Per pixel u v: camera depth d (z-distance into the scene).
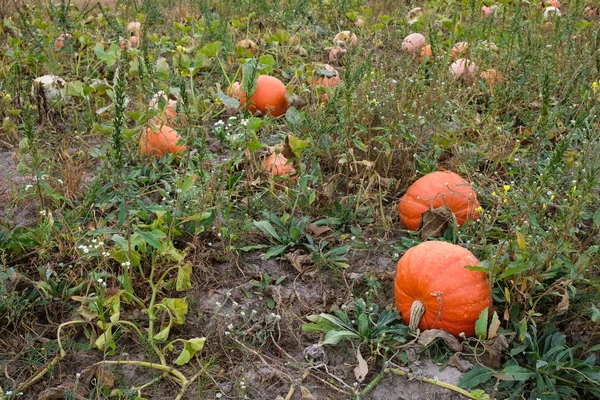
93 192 2.75
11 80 3.70
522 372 2.19
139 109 3.10
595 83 2.98
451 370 2.27
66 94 3.42
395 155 3.12
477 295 2.29
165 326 2.38
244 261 2.70
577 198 2.42
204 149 2.67
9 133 3.38
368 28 4.78
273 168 3.00
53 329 2.37
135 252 2.41
